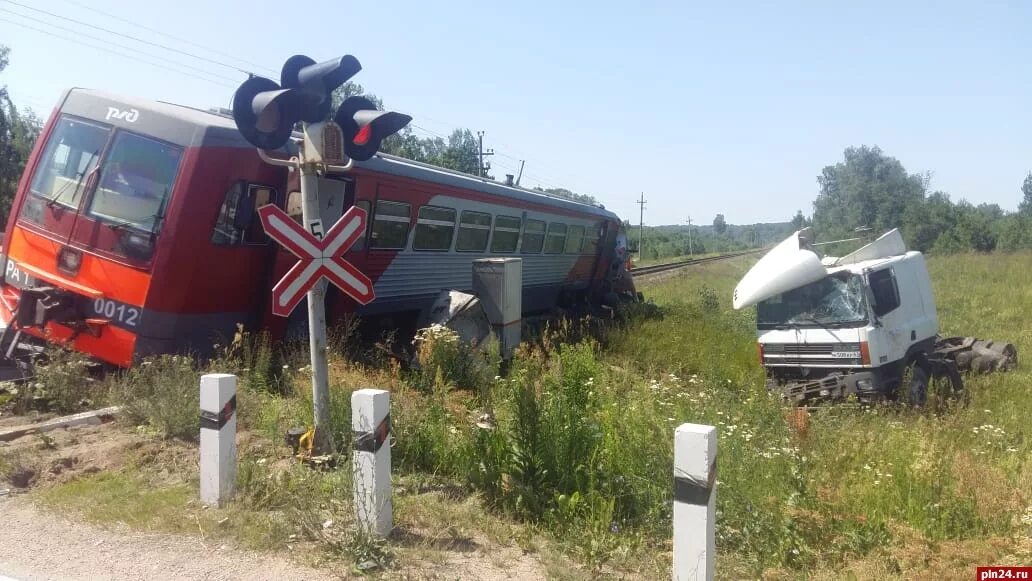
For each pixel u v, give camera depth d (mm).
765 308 11227
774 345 10977
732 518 5301
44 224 8977
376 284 11500
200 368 8500
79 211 8750
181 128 8633
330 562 4547
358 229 6148
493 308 11422
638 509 5621
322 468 5910
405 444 6398
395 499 5551
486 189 14273
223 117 9375
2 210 36250
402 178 11664
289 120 5801
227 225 8875
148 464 6102
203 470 5352
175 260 8398
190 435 6762
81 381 7914
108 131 8922
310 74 5762
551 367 8453
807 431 7645
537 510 5555
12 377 8703
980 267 34719
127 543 4742
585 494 5695
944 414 9828
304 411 6895
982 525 5543
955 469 6414
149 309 8352
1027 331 18109
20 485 5672
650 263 59781
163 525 4980
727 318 18797
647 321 16797
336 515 5117
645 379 10828
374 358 10008
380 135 6211
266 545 4738
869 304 10398
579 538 5027
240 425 7188
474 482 5875
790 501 5504
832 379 10406
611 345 14367
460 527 5246
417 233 12344
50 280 8797
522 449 5871
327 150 5883
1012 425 9203
